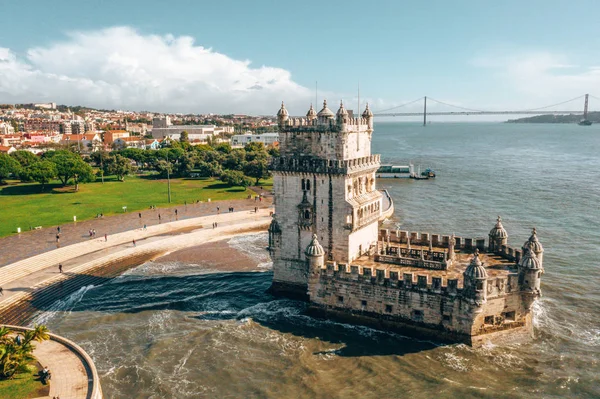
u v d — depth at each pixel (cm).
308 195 7362
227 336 6544
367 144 7900
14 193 17150
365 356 5953
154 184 19375
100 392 5038
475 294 5759
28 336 5322
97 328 6831
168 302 7750
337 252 7269
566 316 6962
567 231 11556
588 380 5391
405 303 6344
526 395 5141
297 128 7350
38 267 9294
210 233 11975
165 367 5775
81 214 13675
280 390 5319
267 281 8631
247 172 19125
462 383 5353
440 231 11900
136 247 10700
